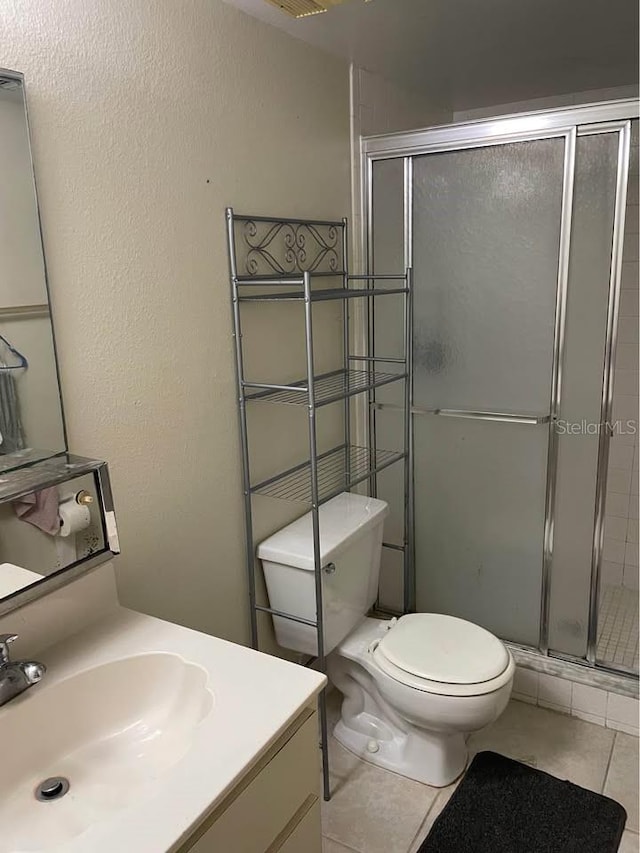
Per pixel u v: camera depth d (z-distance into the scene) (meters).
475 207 2.15
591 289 2.00
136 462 1.55
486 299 2.19
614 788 1.92
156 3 1.47
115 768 1.15
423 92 2.79
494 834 1.77
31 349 1.28
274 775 1.09
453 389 2.32
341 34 1.95
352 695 2.12
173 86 1.54
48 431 1.33
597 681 2.18
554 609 2.29
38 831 1.03
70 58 1.29
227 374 1.81
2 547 1.17
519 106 3.11
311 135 2.06
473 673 1.76
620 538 2.68
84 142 1.34
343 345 2.36
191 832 0.87
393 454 2.50
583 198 1.96
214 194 1.69
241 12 1.72
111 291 1.44
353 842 1.77
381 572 2.64
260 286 1.91
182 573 1.73
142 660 1.24
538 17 1.92
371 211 2.35
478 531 2.39
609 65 2.48
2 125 1.18
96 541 1.33
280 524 2.08
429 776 1.95
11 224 1.22
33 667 1.12
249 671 1.18
